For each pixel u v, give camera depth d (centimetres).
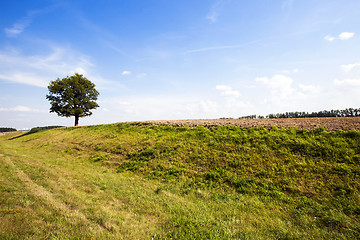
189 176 1020
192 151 1267
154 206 685
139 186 923
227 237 496
